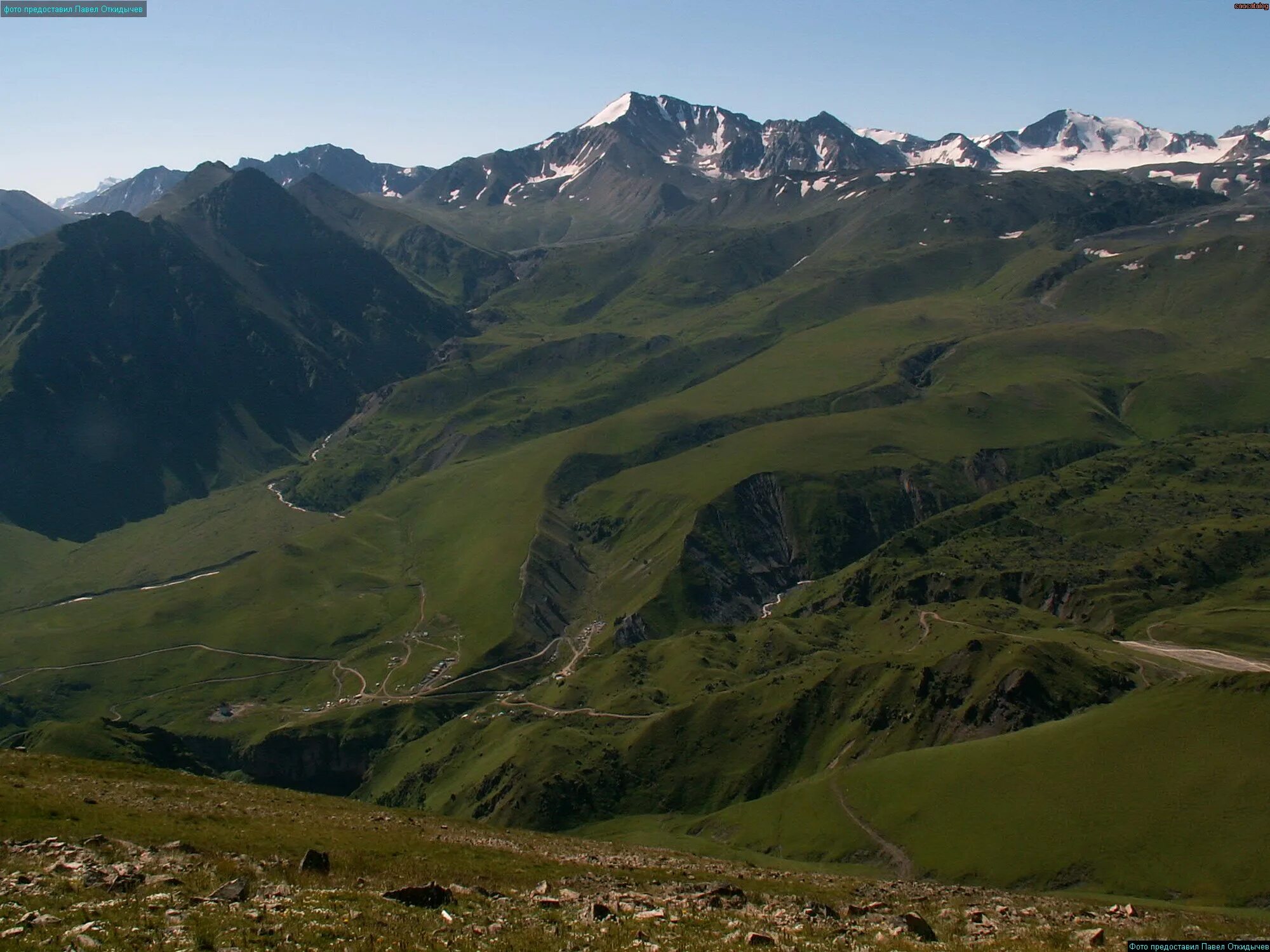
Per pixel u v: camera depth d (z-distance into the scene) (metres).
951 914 72.62
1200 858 146.12
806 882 97.88
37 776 97.69
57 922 49.56
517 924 57.03
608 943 54.56
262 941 49.94
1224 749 162.50
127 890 56.84
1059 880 151.00
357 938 51.66
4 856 63.31
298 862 72.06
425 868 74.94
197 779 113.00
